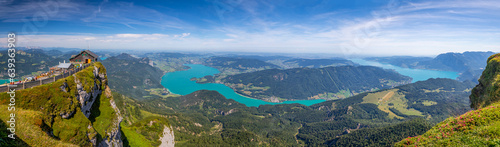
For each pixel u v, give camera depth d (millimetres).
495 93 53906
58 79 47906
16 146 27656
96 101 64625
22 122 31609
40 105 39031
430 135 38531
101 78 71812
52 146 33000
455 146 33188
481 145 30922
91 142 45438
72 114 45875
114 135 64500
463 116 38844
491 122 34531
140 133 120562
